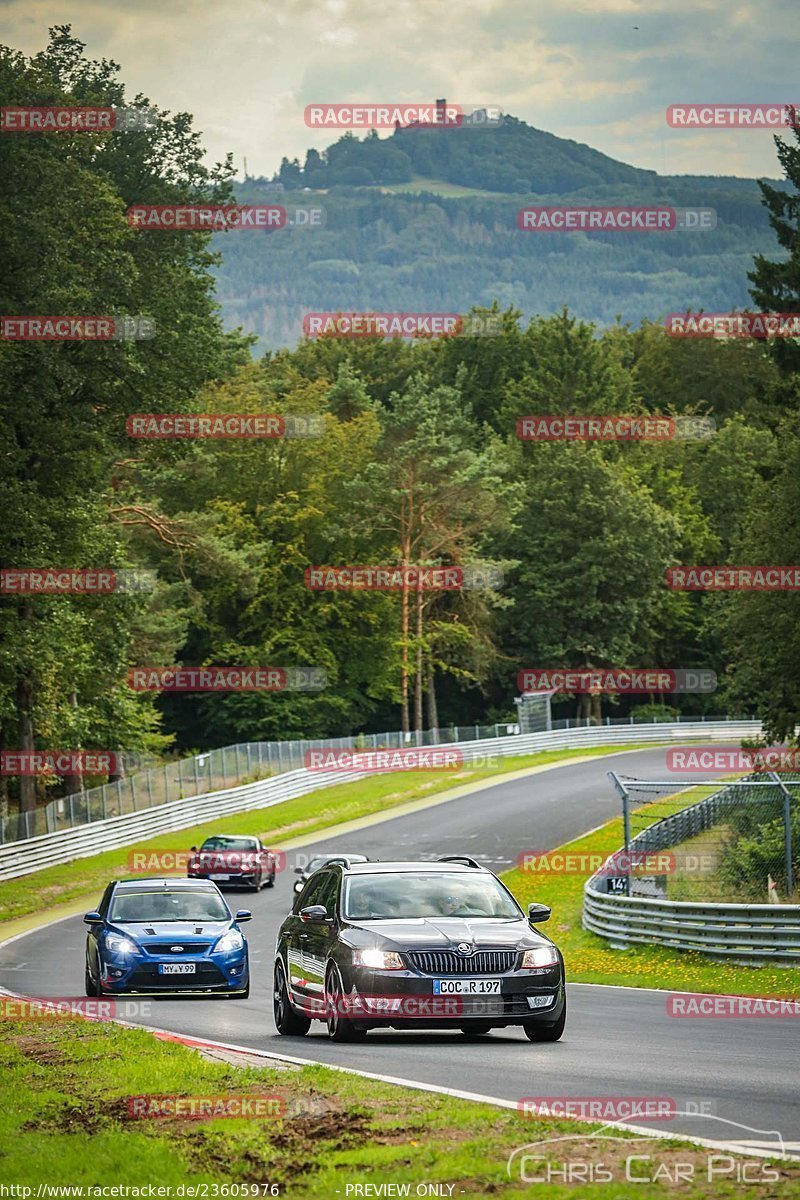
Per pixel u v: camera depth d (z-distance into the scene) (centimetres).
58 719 15188
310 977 4112
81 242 11594
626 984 6338
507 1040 4050
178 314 12606
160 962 5444
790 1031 4228
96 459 12612
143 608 14775
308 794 18962
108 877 13200
